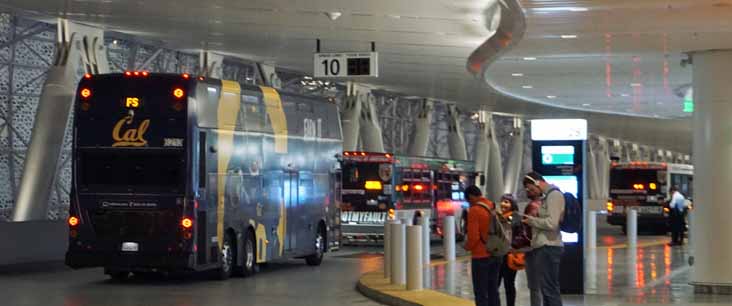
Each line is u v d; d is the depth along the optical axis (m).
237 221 25.47
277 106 27.86
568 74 26.64
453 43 35.69
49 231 29.95
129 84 23.67
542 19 18.28
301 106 29.50
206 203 23.94
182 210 23.41
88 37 36.09
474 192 15.84
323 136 31.05
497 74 28.67
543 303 15.88
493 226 15.71
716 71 21.59
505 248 15.70
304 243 29.55
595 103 35.44
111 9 32.09
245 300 20.91
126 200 23.64
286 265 30.83
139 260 23.58
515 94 34.94
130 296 21.47
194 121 23.55
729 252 21.56
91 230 23.83
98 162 23.84
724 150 21.55
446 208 43.66
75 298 20.94
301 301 20.81
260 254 26.72
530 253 15.65
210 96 24.28
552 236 15.12
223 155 24.70
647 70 25.02
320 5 29.59
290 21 32.78
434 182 42.44
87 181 23.84
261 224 26.77
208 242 24.08
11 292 22.05
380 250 39.12
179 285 24.06
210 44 39.88
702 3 16.59
